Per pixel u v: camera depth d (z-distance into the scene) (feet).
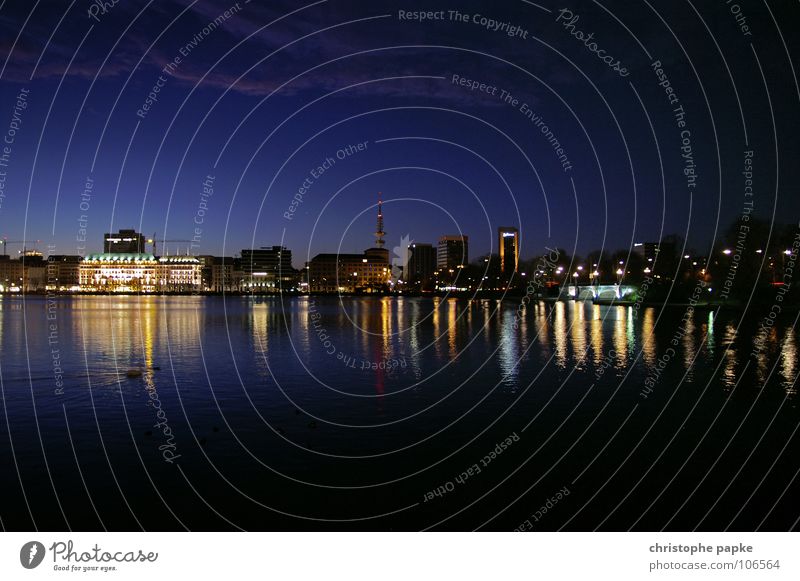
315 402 64.13
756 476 40.47
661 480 40.09
